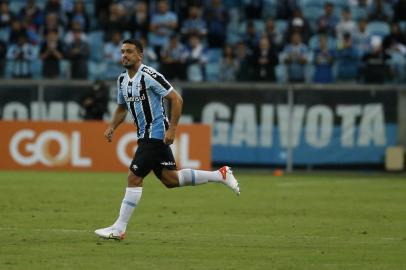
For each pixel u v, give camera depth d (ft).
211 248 119.96
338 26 309.22
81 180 226.58
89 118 264.31
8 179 226.58
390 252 118.21
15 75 282.15
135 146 255.29
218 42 311.68
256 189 211.82
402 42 303.07
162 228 140.15
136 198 124.67
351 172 268.00
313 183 230.68
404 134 268.21
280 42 302.25
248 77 280.72
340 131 267.59
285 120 267.18
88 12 340.39
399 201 187.32
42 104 268.00
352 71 281.74
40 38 312.71
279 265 107.14
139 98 124.26
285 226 144.87
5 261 107.14
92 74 283.59
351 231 139.54
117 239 124.98
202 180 131.54
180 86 267.18
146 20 308.40
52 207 167.12
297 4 334.65
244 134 267.18
